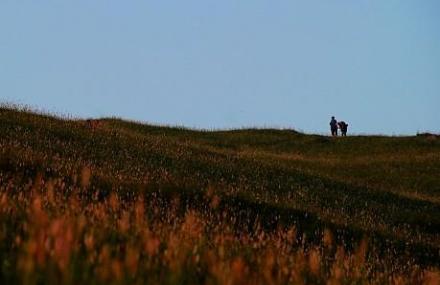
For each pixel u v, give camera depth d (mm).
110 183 79938
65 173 80438
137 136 142750
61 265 26531
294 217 84562
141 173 90938
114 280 27547
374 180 164125
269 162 145750
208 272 34219
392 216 110062
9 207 41125
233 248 45344
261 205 86188
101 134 130250
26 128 116375
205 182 95750
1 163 78688
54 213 42531
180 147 138625
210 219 66625
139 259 33719
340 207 105375
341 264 49750
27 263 25734
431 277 53781
